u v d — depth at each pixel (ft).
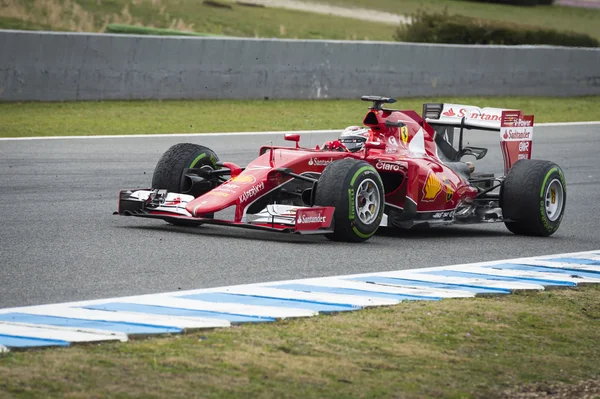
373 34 417.49
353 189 105.91
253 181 106.42
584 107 278.67
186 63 236.63
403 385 59.57
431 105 132.36
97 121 206.59
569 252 112.06
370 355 65.05
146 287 81.92
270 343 65.92
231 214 129.59
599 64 301.02
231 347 64.34
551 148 209.97
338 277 89.45
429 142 124.77
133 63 229.66
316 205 106.22
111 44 225.97
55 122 201.57
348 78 258.78
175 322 69.67
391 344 67.97
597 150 209.87
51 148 176.35
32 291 78.95
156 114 219.61
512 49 282.97
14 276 84.38
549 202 123.24
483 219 122.42
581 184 169.68
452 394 58.90
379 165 115.14
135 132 199.11
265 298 79.10
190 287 82.58
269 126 216.74
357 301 79.20
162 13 382.22
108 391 54.39
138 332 66.18
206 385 56.59
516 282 90.99
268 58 247.09
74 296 77.82
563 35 353.72
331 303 78.23
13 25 321.52
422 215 116.98
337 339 68.08
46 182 146.20
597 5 593.42
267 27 393.91
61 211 123.75
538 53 288.10
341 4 473.67
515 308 80.89
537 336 73.51
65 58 220.84
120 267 89.81
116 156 172.96
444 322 74.64
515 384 62.23
